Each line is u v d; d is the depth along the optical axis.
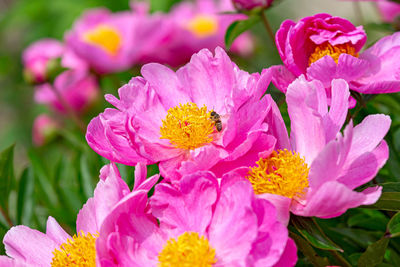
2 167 0.72
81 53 0.91
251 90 0.60
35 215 0.73
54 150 0.98
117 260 0.56
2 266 0.61
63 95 0.98
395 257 0.65
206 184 0.58
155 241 0.58
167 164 0.61
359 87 0.63
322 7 1.71
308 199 0.57
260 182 0.59
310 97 0.58
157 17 0.96
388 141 0.67
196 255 0.57
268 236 0.55
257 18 0.72
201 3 1.10
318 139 0.59
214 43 1.01
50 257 0.62
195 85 0.63
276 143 0.60
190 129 0.62
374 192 0.57
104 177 0.59
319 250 0.62
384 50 0.66
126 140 0.61
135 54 0.96
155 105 0.63
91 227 0.61
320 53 0.66
